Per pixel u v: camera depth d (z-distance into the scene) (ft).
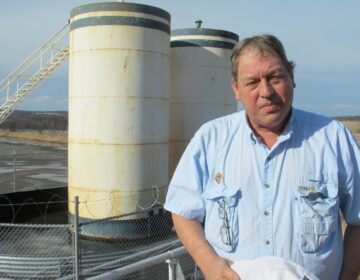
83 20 40.88
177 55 54.60
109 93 40.22
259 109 7.50
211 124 8.54
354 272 7.95
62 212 53.26
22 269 27.02
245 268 7.11
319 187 7.50
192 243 8.02
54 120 429.38
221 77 54.95
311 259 7.45
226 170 7.98
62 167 109.50
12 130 358.64
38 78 55.52
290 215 7.52
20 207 51.78
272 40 7.60
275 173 7.66
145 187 41.19
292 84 7.73
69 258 27.14
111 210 39.70
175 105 54.95
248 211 7.69
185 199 8.32
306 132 7.86
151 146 41.75
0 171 97.96
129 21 40.14
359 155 7.89
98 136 40.45
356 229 7.93
